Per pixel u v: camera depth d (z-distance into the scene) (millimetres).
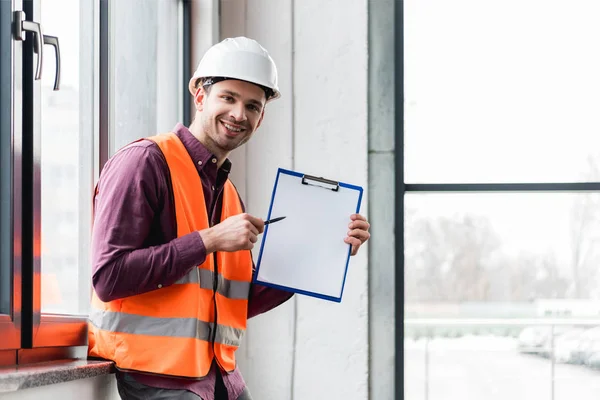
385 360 4332
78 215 3055
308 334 4332
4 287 2465
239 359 4336
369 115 4434
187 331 2584
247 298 2934
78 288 3062
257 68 2719
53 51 2787
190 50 4309
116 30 3412
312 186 2850
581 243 4371
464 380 4348
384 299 4355
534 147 4414
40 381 2133
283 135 4418
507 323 4363
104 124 3170
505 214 4402
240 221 2529
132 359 2561
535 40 4449
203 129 2752
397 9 4480
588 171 4391
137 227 2502
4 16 2469
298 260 2809
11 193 2475
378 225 4387
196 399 2580
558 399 4328
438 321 4367
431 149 4434
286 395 4316
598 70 4414
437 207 4414
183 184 2660
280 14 4469
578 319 4344
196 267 2635
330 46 4445
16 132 2500
